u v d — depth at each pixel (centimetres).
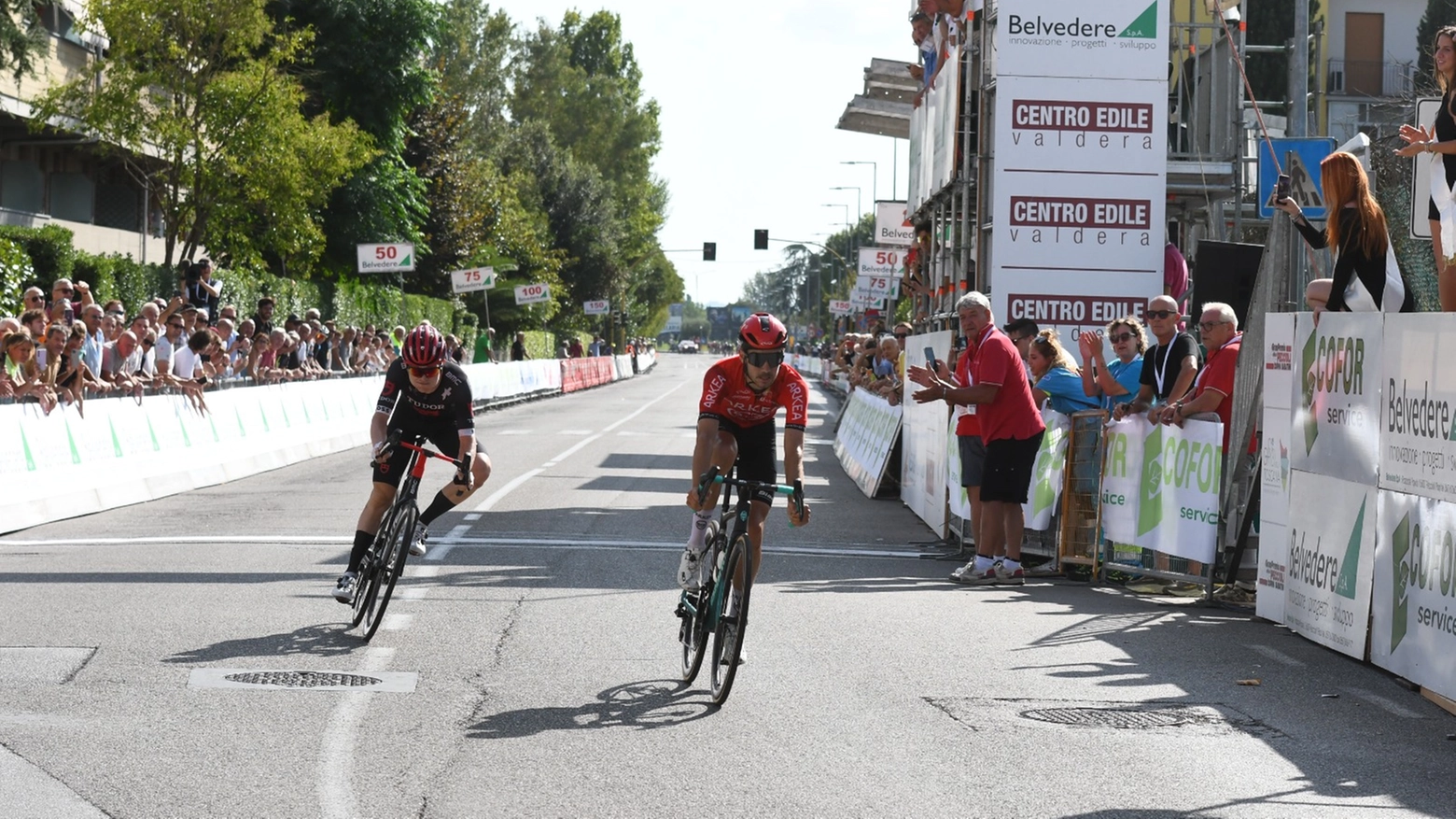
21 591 875
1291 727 616
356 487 1600
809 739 575
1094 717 625
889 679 691
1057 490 1126
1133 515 1038
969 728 598
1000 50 1511
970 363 1062
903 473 1617
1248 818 485
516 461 2014
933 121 2005
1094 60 1511
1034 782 521
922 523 1432
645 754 547
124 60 2906
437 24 4194
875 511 1539
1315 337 827
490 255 5875
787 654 748
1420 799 512
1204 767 548
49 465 1288
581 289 8000
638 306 10169
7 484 1212
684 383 6269
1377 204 843
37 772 500
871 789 506
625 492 1602
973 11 1770
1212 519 950
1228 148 1636
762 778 517
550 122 8356
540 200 7625
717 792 498
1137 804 496
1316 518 820
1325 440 809
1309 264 1220
